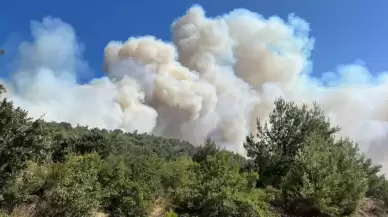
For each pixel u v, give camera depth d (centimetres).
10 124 1233
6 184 1199
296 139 2298
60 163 1422
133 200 1473
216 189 1551
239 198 1533
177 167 1783
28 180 1273
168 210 1549
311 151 1916
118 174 1523
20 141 1276
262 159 2228
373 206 2181
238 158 2105
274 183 2147
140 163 1705
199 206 1513
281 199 1861
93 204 1304
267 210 1661
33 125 1341
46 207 1228
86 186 1319
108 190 1464
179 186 1662
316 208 1773
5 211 1155
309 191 1745
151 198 1553
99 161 1562
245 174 1783
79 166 1401
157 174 1681
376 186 2414
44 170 1342
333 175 1806
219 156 1805
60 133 2073
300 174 1856
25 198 1227
